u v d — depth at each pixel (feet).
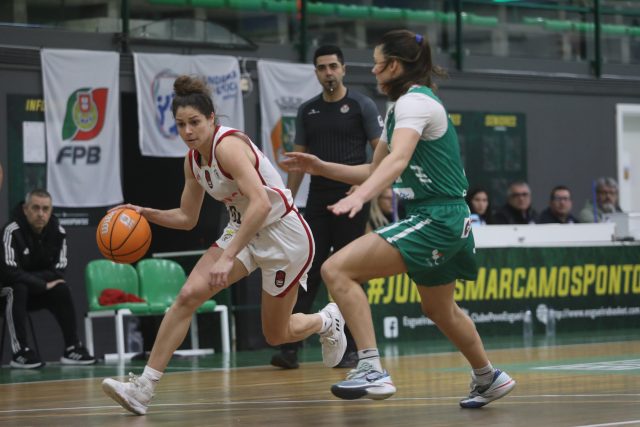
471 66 68.13
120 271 50.78
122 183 61.00
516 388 28.76
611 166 72.79
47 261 46.24
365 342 21.97
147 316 55.01
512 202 59.21
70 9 55.36
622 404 23.80
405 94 22.44
